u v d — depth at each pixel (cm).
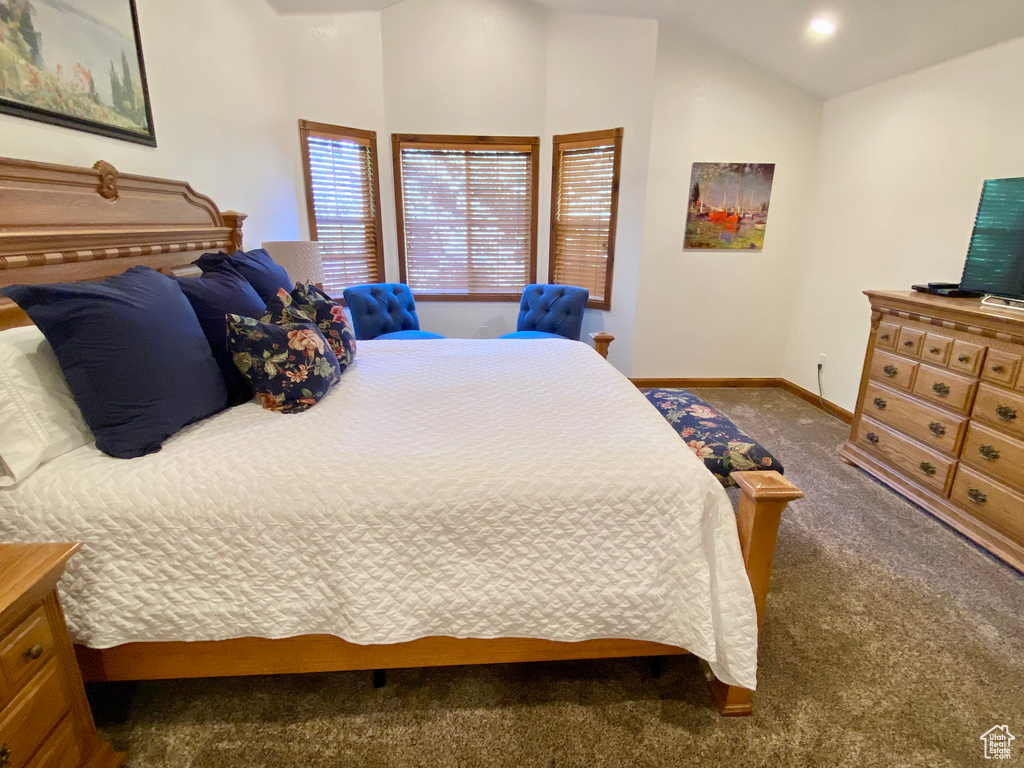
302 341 172
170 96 231
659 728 139
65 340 126
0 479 121
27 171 149
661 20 352
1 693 92
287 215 345
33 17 158
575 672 158
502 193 421
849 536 226
